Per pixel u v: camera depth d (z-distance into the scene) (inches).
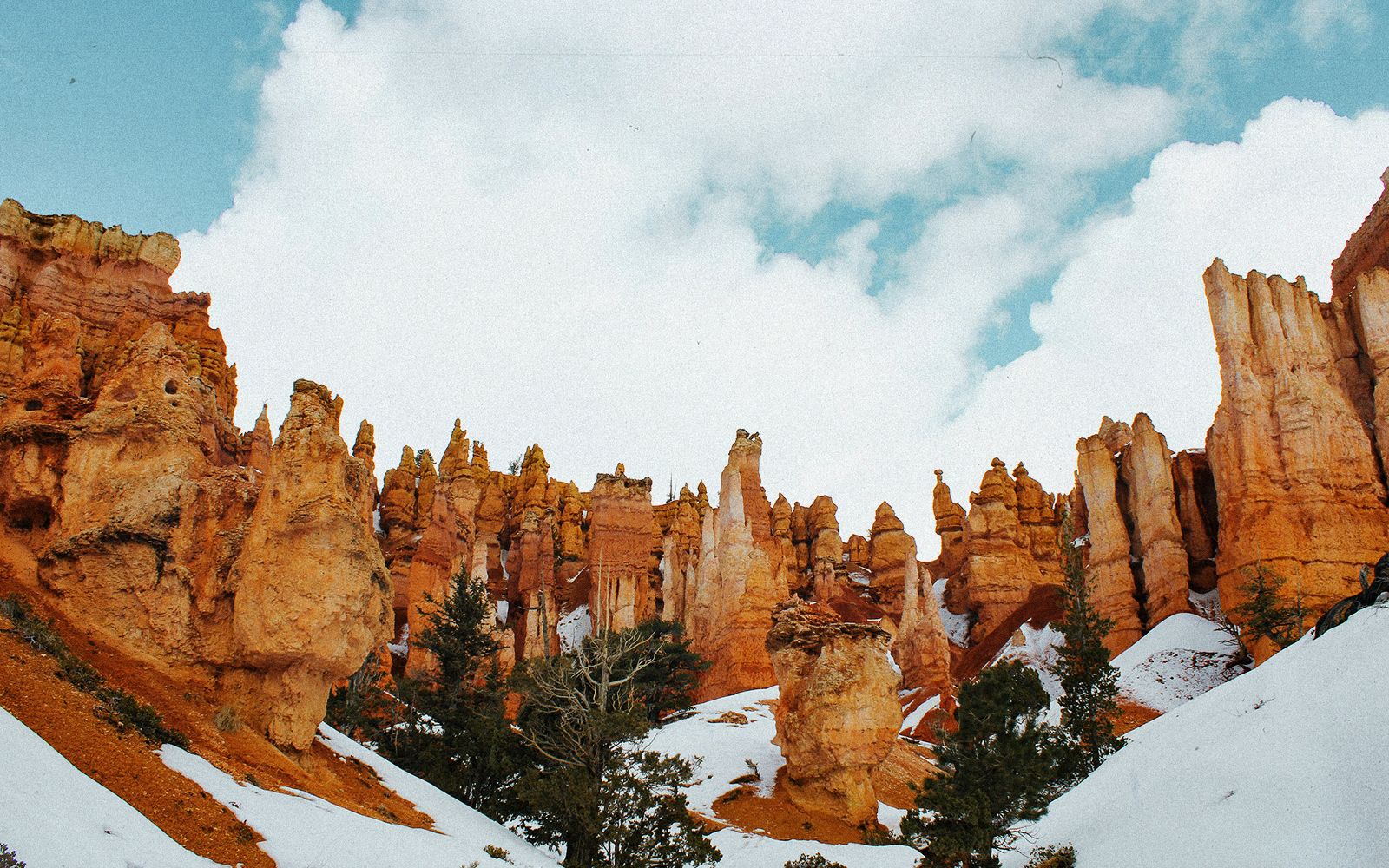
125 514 1138.7
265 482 1200.2
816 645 2032.5
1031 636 3316.9
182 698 1079.0
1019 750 1358.3
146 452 1205.1
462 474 4431.6
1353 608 1103.0
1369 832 789.2
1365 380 3014.3
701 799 1957.4
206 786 881.5
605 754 1509.6
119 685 1018.7
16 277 2230.6
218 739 1039.6
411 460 4771.2
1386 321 2987.2
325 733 1374.3
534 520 4458.7
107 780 797.9
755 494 3806.6
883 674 1957.4
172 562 1149.7
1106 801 1131.9
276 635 1128.2
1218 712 1104.2
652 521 4402.1
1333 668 1003.3
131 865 646.5
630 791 1398.9
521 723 1704.0
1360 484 2770.7
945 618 4121.6
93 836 651.5
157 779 844.0
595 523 3993.6
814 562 5137.8
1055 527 4249.5
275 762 1069.8
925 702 3016.7
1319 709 963.3
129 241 2475.4
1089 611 2532.0
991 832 1255.5
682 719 2534.5
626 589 3565.5
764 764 2124.8
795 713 1982.0
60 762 745.6
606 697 1631.4
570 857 1371.8
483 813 1549.0
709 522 3516.2
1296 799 874.1
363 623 1216.2
